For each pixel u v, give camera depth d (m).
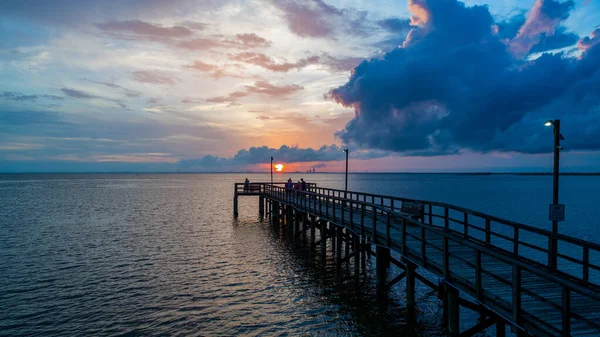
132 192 87.12
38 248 24.28
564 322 6.09
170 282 17.14
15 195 74.25
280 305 14.34
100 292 15.82
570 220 38.56
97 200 62.56
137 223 35.25
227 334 12.00
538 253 23.03
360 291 15.78
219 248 24.17
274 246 24.73
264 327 12.47
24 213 43.16
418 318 12.91
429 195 76.38
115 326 12.55
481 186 129.50
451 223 35.81
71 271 18.92
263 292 15.79
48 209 47.59
